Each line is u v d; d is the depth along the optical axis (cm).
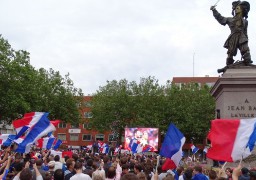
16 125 1608
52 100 8531
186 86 9294
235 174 962
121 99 9519
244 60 2867
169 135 1421
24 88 6931
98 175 1155
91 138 14175
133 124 8988
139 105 9100
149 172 1638
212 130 1238
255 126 1184
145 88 9325
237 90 2720
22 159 1608
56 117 8756
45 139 2605
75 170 1382
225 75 2756
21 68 6819
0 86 6588
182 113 8412
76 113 8962
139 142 3453
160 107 8625
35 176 1316
